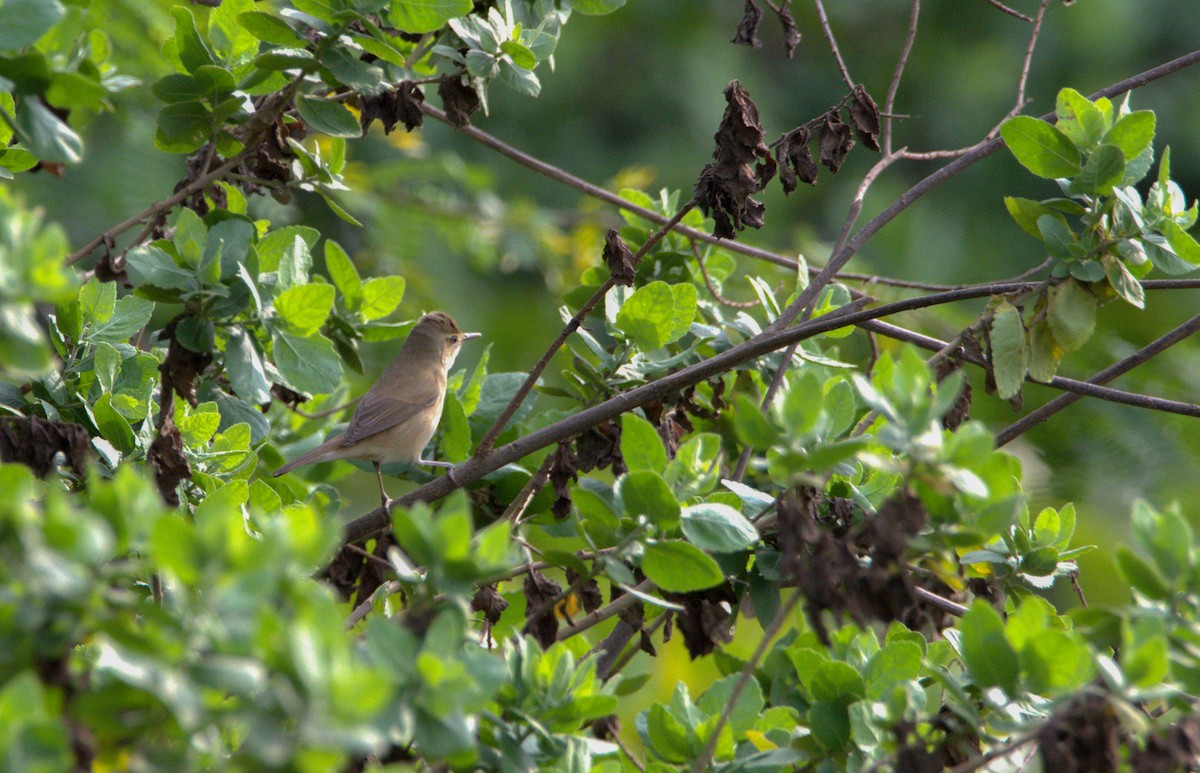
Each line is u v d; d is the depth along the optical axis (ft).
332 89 28.50
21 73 16.76
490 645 23.44
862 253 60.08
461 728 14.43
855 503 25.22
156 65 35.88
